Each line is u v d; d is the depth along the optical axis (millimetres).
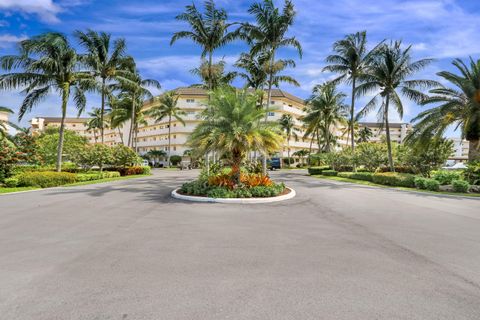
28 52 19516
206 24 21938
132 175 29781
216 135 13117
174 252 5188
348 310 3217
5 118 36031
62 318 3029
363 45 26516
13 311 3164
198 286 3801
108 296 3518
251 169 22156
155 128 66375
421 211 9672
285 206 10562
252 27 21828
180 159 57625
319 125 41406
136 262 4676
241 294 3584
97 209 9594
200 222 7727
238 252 5207
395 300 3461
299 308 3254
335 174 30156
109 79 28516
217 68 23062
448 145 21719
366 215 8906
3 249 5312
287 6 21547
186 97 58750
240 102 14133
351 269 4434
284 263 4668
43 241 5836
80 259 4801
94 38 26422
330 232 6730
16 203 10789
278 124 14938
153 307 3260
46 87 20719
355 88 24797
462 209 10148
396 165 29531
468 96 19156
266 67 23281
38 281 3938
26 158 19000
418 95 22891
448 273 4312
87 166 25703
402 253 5223
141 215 8633
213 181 13438
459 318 3076
